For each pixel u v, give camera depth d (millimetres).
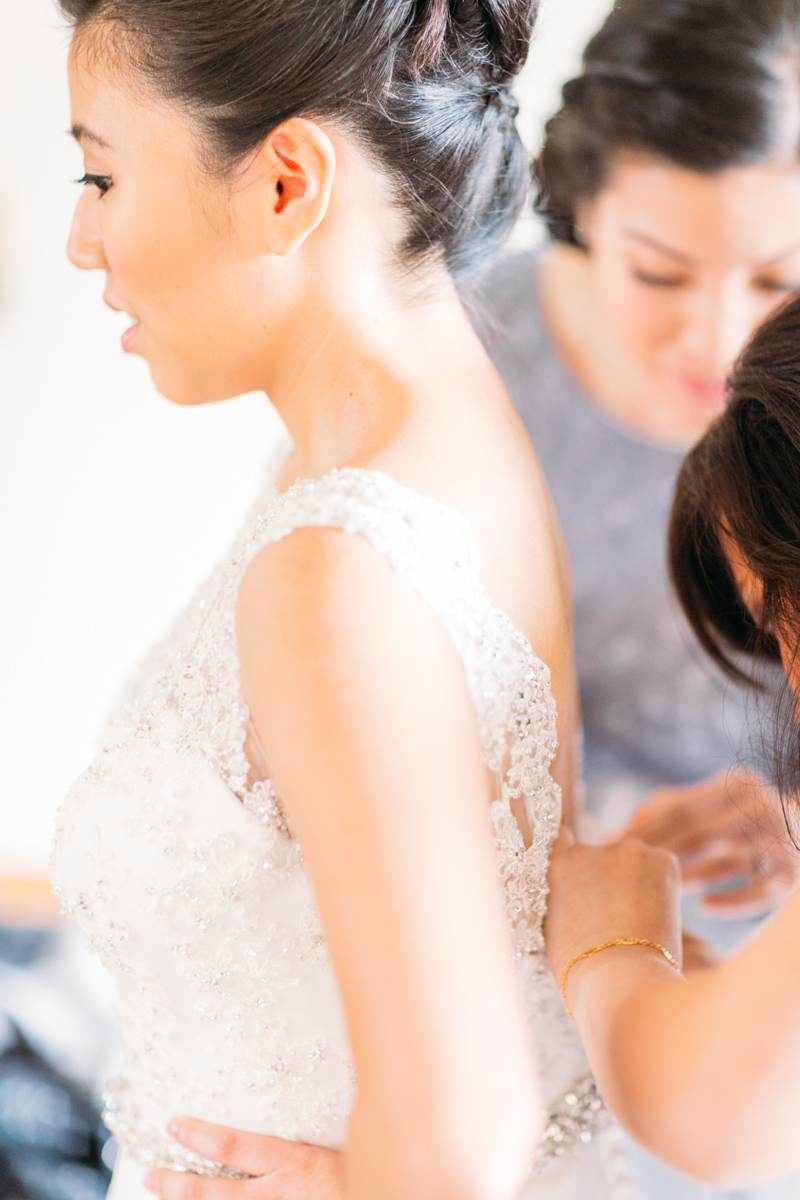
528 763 729
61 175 2127
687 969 1151
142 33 679
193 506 2301
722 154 1414
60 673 2365
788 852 1303
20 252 2156
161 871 751
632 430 1722
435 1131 512
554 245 1618
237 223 710
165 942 772
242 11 655
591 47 1453
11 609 2344
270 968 756
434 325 761
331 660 556
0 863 2332
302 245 723
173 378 815
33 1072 1772
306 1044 792
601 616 1797
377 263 739
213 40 662
